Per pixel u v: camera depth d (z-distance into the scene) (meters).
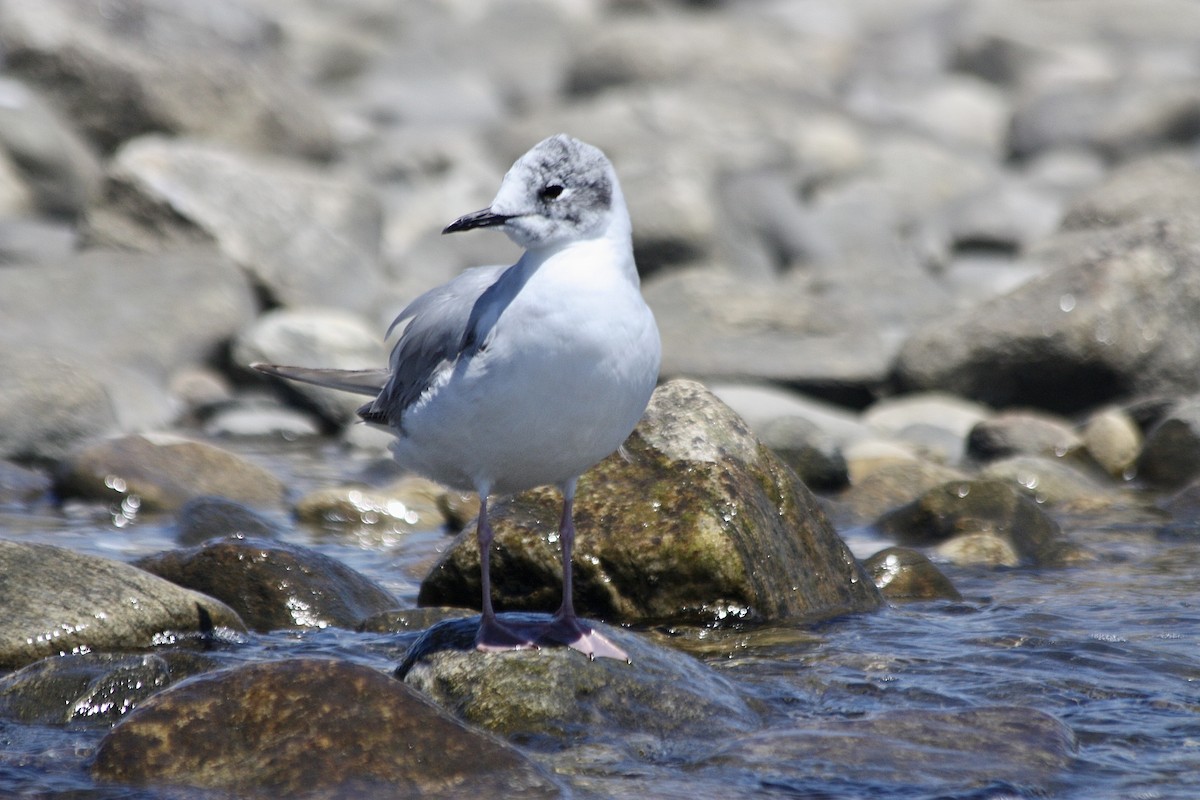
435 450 8.10
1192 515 13.40
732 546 9.87
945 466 15.68
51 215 25.02
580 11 47.34
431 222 26.48
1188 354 18.16
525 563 10.04
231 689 7.35
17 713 7.94
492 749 7.14
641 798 6.90
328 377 9.48
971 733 7.57
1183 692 8.40
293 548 10.35
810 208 27.73
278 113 28.33
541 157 7.56
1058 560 11.86
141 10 29.69
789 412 17.05
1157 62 43.16
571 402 7.57
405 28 44.69
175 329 19.14
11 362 15.85
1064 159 32.44
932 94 38.59
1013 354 18.14
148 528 12.92
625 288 7.62
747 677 8.67
